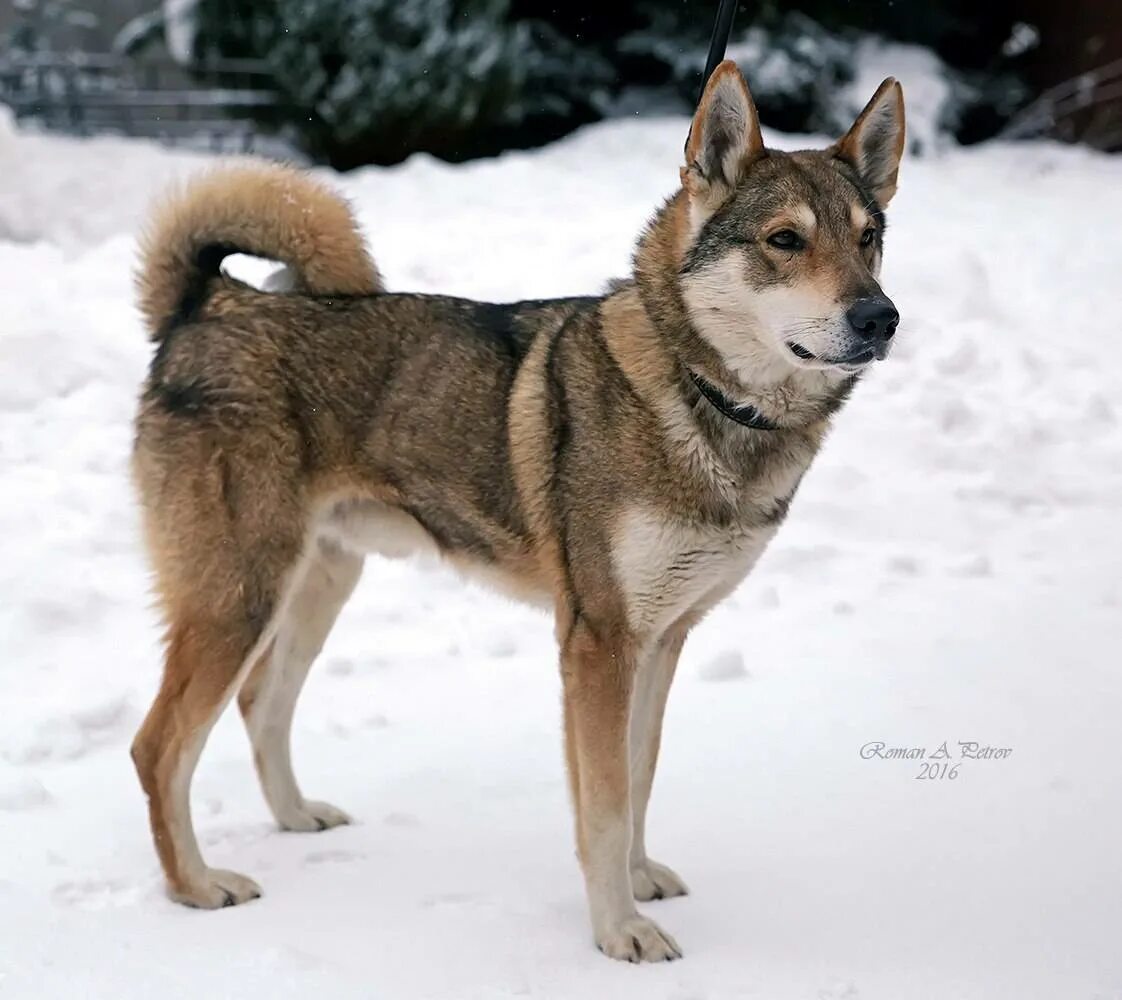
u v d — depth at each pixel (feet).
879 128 12.44
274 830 12.95
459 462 12.09
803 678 16.31
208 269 12.92
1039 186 41.83
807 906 11.46
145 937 10.67
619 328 11.67
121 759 14.06
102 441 21.72
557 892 11.71
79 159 38.34
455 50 45.16
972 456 23.61
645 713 11.88
